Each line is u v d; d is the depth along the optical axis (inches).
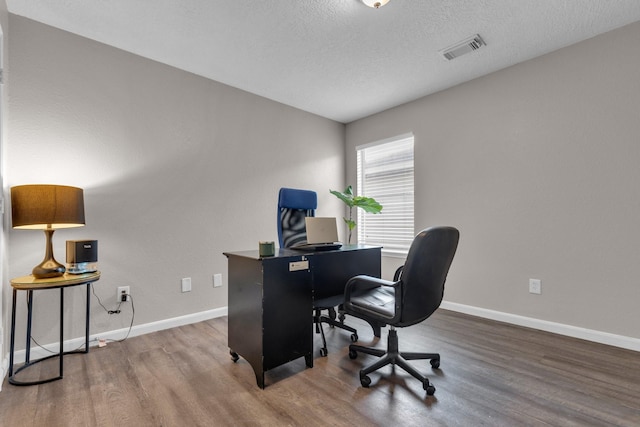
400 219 149.3
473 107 120.3
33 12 81.7
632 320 86.6
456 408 60.6
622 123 88.2
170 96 109.5
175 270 109.3
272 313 70.5
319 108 150.5
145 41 95.3
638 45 85.8
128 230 99.7
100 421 57.5
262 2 78.4
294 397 65.1
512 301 109.7
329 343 94.3
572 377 71.7
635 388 66.8
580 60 95.3
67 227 86.5
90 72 93.6
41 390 67.7
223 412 60.1
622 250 88.3
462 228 123.5
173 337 98.7
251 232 130.4
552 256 101.0
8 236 79.3
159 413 59.8
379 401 63.3
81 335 90.4
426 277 67.3
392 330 75.5
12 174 80.8
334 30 90.2
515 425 55.3
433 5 79.6
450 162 127.3
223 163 122.7
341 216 169.9
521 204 107.7
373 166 161.6
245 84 124.5
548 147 101.8
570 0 77.7
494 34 92.1
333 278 93.0
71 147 89.9
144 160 103.3
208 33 91.4
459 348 88.4
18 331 81.3
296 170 148.7
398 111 146.9
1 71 73.2
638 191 85.8
